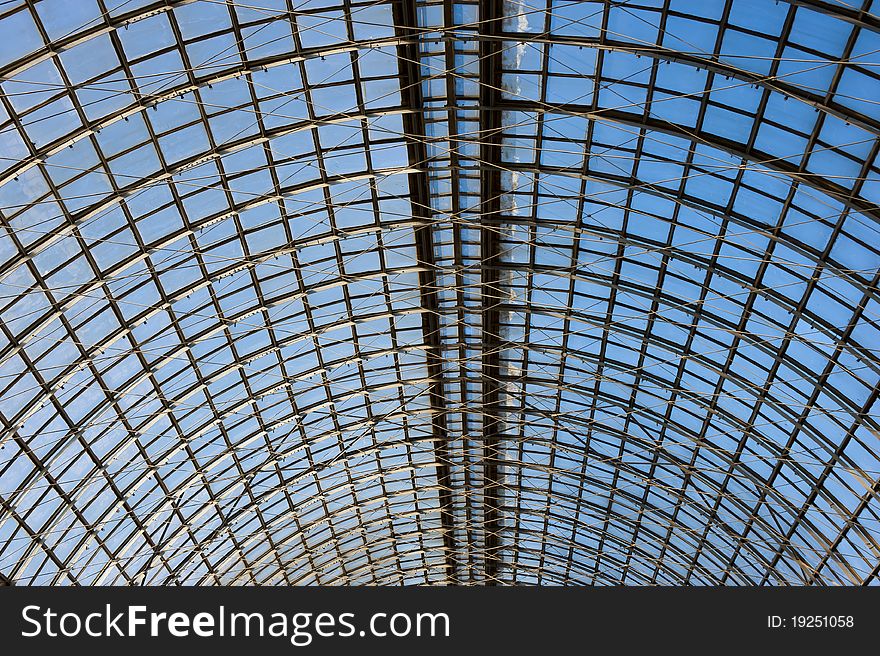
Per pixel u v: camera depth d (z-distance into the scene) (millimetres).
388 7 25438
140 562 41156
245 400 38719
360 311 36156
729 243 29641
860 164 24922
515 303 35812
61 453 33250
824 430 33188
